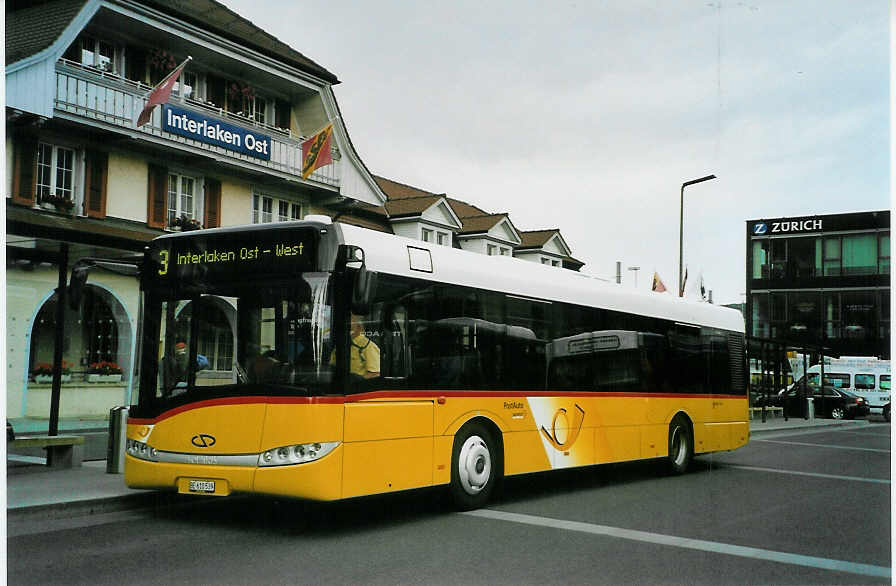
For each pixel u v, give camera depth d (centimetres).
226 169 2539
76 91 2086
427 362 931
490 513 973
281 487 793
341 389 817
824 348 3997
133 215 2291
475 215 4325
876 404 4653
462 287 996
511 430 1052
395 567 689
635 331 1341
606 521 934
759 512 1036
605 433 1237
